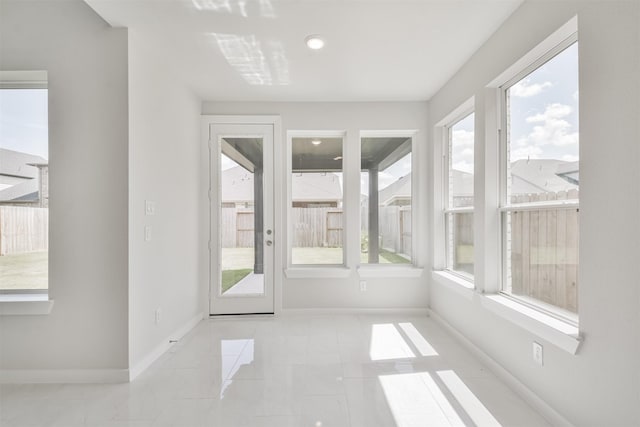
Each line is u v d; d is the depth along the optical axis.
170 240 2.85
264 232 3.67
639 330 1.29
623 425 1.36
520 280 2.22
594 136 1.49
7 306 2.18
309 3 2.00
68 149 2.21
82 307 2.21
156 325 2.60
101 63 2.22
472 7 2.05
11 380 2.20
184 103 3.15
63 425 1.76
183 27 2.24
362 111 3.68
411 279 3.71
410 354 2.65
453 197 3.33
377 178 3.81
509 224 2.35
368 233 3.80
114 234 2.21
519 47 2.04
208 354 2.66
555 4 1.73
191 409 1.90
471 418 1.82
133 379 2.25
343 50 2.56
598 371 1.47
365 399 2.00
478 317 2.58
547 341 1.79
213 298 3.64
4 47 2.23
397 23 2.21
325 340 2.95
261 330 3.21
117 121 2.21
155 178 2.59
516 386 2.07
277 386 2.16
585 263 1.54
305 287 3.69
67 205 2.21
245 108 3.65
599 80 1.46
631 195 1.32
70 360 2.21
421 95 3.52
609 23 1.41
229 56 2.65
